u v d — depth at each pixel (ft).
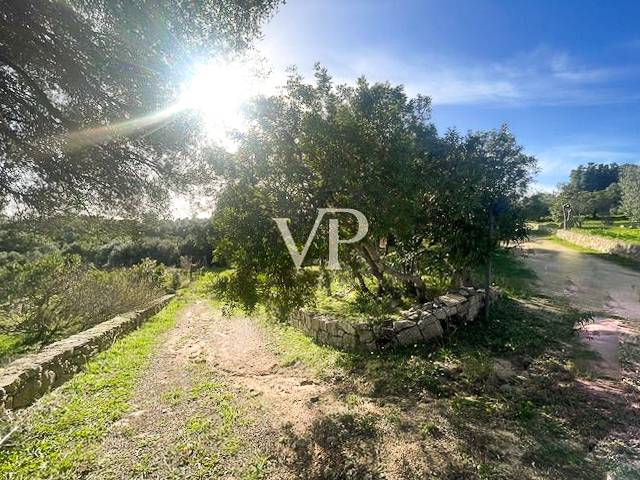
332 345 22.75
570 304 28.53
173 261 92.22
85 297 35.70
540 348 18.78
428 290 29.71
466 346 19.65
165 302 48.62
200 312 41.91
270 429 12.76
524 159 22.66
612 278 41.55
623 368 15.93
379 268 27.27
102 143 16.53
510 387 14.52
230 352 23.97
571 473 9.23
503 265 50.42
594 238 76.28
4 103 15.38
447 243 23.09
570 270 48.01
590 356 17.37
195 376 19.21
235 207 17.43
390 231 19.06
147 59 14.05
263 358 22.27
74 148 16.12
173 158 18.37
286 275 18.79
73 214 18.75
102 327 26.50
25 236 20.26
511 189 22.97
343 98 18.19
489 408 12.82
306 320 25.94
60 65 14.56
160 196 19.49
